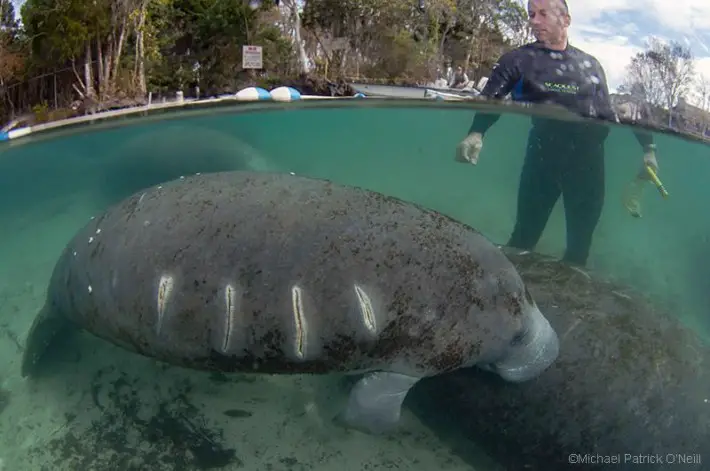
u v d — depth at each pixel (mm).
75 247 2557
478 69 6629
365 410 2354
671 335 2959
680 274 4223
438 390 2785
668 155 6500
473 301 2146
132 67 9008
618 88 5445
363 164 5910
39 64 7922
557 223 5113
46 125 6820
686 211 5344
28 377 2803
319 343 2059
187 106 7438
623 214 5164
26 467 2340
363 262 2033
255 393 2791
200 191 2275
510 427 2689
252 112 6922
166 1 10047
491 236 4398
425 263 2094
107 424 2568
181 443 2500
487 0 6566
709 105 5609
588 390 2619
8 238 3926
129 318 2234
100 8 8188
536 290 3137
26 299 3215
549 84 5004
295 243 2037
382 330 2068
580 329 2850
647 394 2600
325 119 7301
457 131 6789
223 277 2031
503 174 5840
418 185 5328
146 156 5246
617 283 3514
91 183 4816
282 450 2504
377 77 8383
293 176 2385
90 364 2875
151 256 2139
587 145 4672
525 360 2480
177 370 2865
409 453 2613
